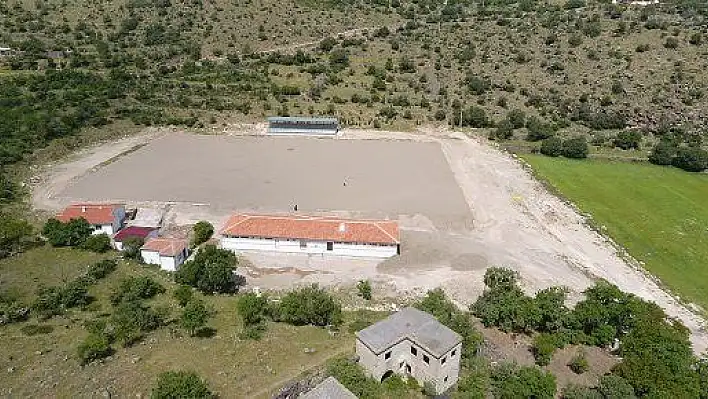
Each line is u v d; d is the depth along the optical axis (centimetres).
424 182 12019
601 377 6231
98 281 7906
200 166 12725
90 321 6762
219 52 19338
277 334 6719
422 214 10544
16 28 19250
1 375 5641
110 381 5609
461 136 14975
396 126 15438
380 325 6034
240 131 15088
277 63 18912
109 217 9500
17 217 9994
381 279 8512
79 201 10800
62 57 17825
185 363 5991
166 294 7638
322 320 7000
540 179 12331
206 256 8031
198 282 7875
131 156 13212
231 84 17300
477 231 10006
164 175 12144
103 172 12212
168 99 16225
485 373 6169
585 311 7019
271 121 14975
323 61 19100
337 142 14488
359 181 12025
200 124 15212
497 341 6956
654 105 15462
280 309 7044
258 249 9262
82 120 14325
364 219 10300
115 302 7275
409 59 18950
